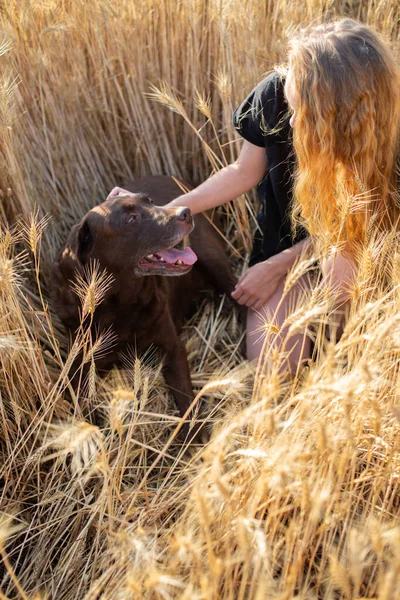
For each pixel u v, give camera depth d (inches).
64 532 101.1
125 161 169.2
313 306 87.0
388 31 147.5
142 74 158.7
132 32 155.3
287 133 124.1
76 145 162.6
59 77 156.8
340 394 68.7
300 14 154.2
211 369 140.5
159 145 166.6
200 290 157.2
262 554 63.1
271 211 137.7
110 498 85.8
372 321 88.7
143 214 116.5
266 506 83.9
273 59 152.6
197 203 133.1
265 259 147.3
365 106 102.8
